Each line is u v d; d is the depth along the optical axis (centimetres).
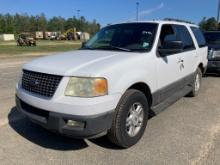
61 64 408
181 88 622
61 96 377
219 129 512
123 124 408
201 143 451
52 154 411
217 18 3741
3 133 482
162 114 597
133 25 546
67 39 8669
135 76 424
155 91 485
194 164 385
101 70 382
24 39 4231
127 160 396
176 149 430
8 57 2108
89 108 365
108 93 382
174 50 494
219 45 1062
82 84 372
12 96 732
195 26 756
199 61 717
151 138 470
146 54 468
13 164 381
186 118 573
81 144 443
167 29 555
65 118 374
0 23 13112
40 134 479
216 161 393
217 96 759
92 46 536
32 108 418
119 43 512
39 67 411
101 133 385
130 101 414
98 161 392
